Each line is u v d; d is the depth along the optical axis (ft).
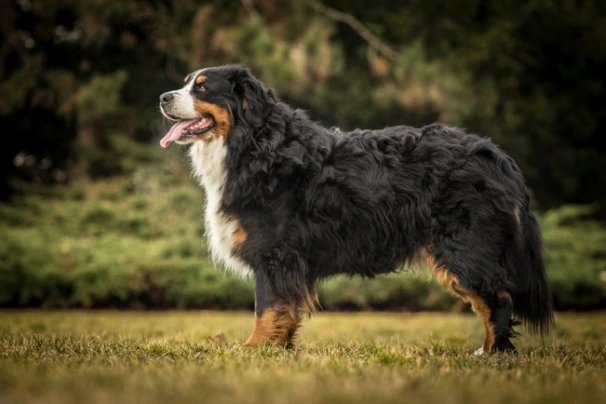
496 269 17.19
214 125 18.43
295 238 17.63
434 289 40.93
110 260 39.73
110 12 48.47
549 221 47.21
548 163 58.54
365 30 53.47
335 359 14.74
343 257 17.87
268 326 17.71
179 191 45.70
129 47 53.98
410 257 17.84
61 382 10.89
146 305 41.19
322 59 45.52
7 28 51.67
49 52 55.77
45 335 21.68
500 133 53.21
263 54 45.09
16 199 48.75
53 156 58.23
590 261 44.09
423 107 49.01
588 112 57.52
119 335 22.16
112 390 10.29
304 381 11.10
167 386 10.52
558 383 11.85
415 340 22.77
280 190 17.61
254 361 13.88
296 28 48.11
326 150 17.78
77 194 49.03
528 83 55.83
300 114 18.52
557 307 42.93
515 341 23.00
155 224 44.70
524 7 53.78
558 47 57.52
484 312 17.35
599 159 58.39
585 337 25.12
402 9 57.26
